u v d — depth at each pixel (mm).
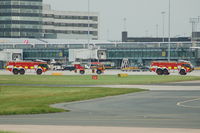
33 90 160625
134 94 147500
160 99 130750
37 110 99312
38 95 140500
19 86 180500
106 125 79812
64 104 116625
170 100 127750
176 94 147375
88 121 85125
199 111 101625
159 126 78438
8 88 169625
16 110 99125
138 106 112500
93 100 127562
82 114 96000
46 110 99750
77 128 75938
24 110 99188
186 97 136875
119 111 102062
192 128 75938
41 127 77000
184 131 72562
